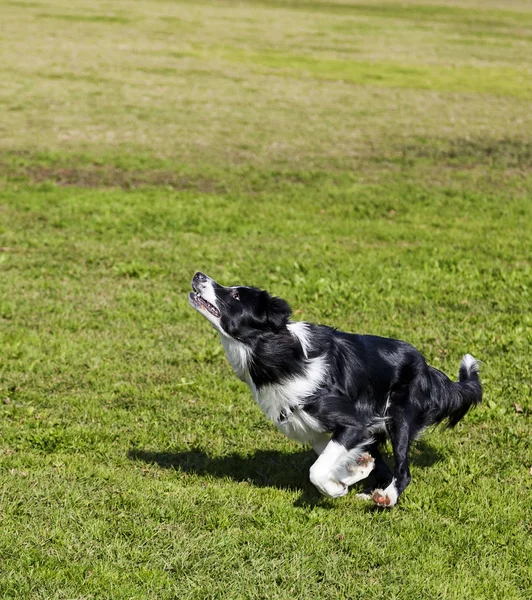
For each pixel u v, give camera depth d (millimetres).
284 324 5094
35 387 7176
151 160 17016
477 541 4781
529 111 23188
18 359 7746
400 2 55531
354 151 18500
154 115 20984
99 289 9859
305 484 5566
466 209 14461
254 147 18500
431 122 21453
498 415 6680
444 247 12008
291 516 4980
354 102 23656
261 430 6461
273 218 13570
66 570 4281
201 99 23031
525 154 18422
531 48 36375
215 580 4281
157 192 15055
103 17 37125
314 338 5215
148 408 6809
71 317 8898
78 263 10922
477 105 23859
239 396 7066
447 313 9117
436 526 4934
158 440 6195
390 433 5344
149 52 29547
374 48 34125
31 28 32625
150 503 5000
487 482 5562
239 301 5117
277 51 31828
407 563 4516
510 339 8242
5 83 23297
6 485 5168
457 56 33344
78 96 22453
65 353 7863
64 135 18641
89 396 6977
